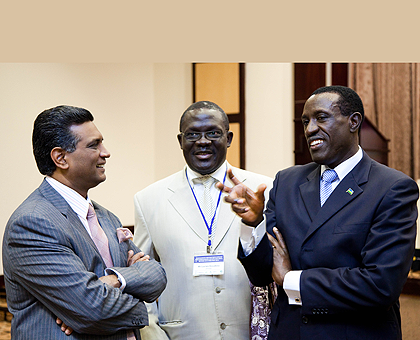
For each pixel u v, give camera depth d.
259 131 6.19
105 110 5.66
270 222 1.72
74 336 1.40
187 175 2.19
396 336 1.47
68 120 1.52
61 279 1.37
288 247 1.62
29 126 4.75
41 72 4.86
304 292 1.46
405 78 9.42
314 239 1.54
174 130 6.79
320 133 1.56
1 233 4.45
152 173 6.40
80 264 1.42
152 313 2.02
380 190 1.49
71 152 1.52
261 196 1.48
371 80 9.34
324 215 1.54
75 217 1.53
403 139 9.55
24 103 4.68
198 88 6.72
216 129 2.00
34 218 1.41
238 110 6.33
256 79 6.20
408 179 1.49
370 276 1.38
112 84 5.75
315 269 1.49
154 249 2.15
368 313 1.46
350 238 1.47
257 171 6.20
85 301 1.36
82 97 5.34
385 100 9.55
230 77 6.41
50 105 4.96
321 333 1.46
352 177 1.57
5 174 4.50
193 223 2.05
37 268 1.38
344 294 1.39
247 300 1.96
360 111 1.59
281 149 6.02
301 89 5.89
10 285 1.47
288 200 1.70
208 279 1.95
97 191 5.46
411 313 4.23
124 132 5.93
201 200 2.11
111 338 1.47
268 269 1.62
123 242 1.71
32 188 4.79
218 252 1.98
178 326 1.96
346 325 1.45
